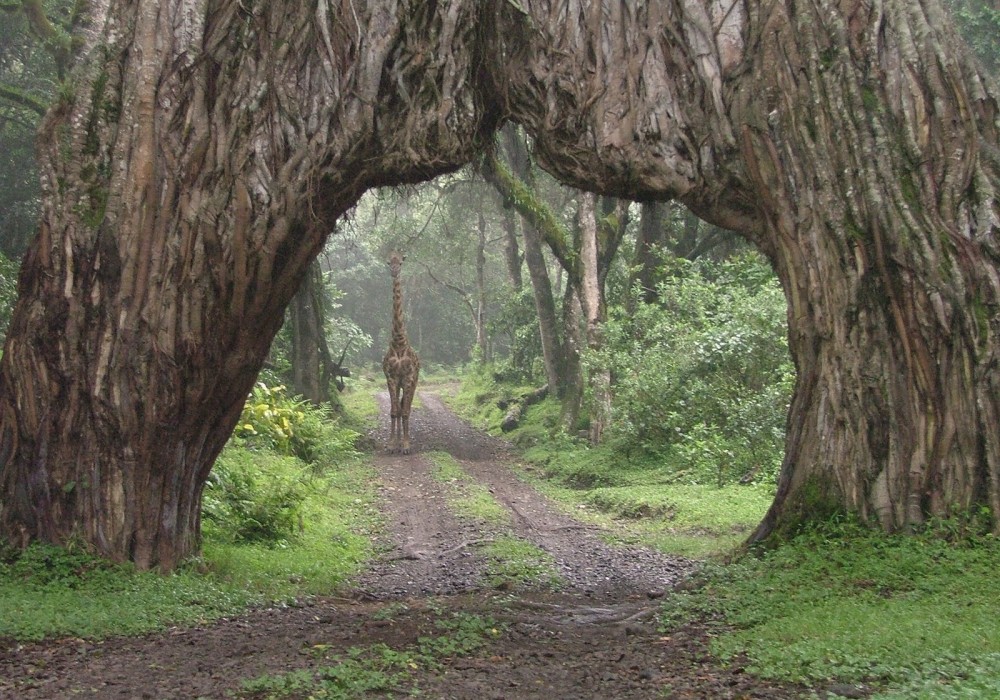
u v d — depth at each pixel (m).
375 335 63.50
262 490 12.62
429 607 8.30
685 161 9.64
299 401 22.66
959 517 8.34
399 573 11.34
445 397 42.56
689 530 13.65
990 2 21.47
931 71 8.98
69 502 8.84
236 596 8.40
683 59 9.65
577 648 6.73
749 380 17.62
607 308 25.27
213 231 9.00
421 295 61.22
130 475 8.95
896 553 7.99
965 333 8.49
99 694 5.20
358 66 9.39
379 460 22.33
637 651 6.52
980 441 8.41
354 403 35.75
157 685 5.38
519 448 26.33
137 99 8.94
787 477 9.29
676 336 19.69
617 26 9.79
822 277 8.96
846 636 6.00
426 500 16.77
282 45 9.25
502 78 10.12
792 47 9.15
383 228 36.97
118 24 9.13
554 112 9.94
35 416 8.82
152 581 8.45
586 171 9.99
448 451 25.28
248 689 5.22
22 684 5.39
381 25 9.42
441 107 9.59
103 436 8.89
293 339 26.22
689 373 19.38
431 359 64.06
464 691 5.36
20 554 8.66
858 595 7.27
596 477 19.80
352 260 60.34
